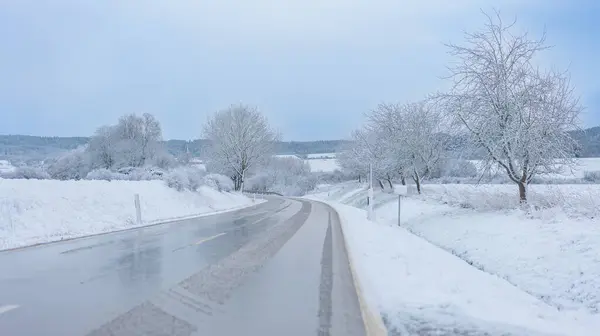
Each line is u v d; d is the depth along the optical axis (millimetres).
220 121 65875
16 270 9391
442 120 23203
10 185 17531
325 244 14414
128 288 7785
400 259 11594
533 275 11555
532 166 19375
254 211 32656
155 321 5910
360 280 8766
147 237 15500
